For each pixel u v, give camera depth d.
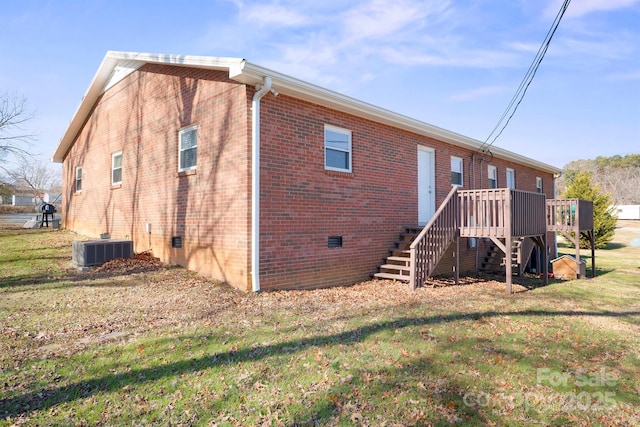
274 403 3.30
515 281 10.66
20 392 3.36
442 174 12.23
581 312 6.76
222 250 7.68
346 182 9.05
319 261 8.34
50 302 6.14
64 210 16.30
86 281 7.57
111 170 12.02
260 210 7.29
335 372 3.90
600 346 4.97
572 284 10.38
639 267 15.52
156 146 9.81
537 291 8.95
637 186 56.38
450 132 11.70
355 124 9.34
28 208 37.81
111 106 12.09
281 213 7.65
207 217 8.09
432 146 11.88
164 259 9.37
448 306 6.75
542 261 12.46
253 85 7.33
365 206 9.52
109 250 9.18
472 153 13.71
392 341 4.83
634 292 9.04
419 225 11.26
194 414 3.11
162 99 9.66
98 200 12.84
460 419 3.13
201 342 4.60
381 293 7.85
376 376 3.85
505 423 3.11
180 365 3.97
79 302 6.18
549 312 6.66
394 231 10.34
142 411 3.13
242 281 7.20
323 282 8.40
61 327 5.04
